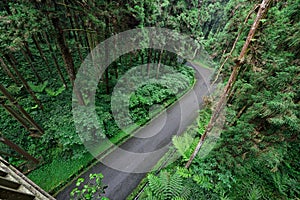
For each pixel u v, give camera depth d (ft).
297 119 11.32
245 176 16.78
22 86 25.35
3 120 21.48
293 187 15.14
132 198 17.34
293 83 12.40
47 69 29.50
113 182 18.76
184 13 33.60
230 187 15.49
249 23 14.30
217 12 57.06
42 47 32.45
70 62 20.15
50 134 20.59
